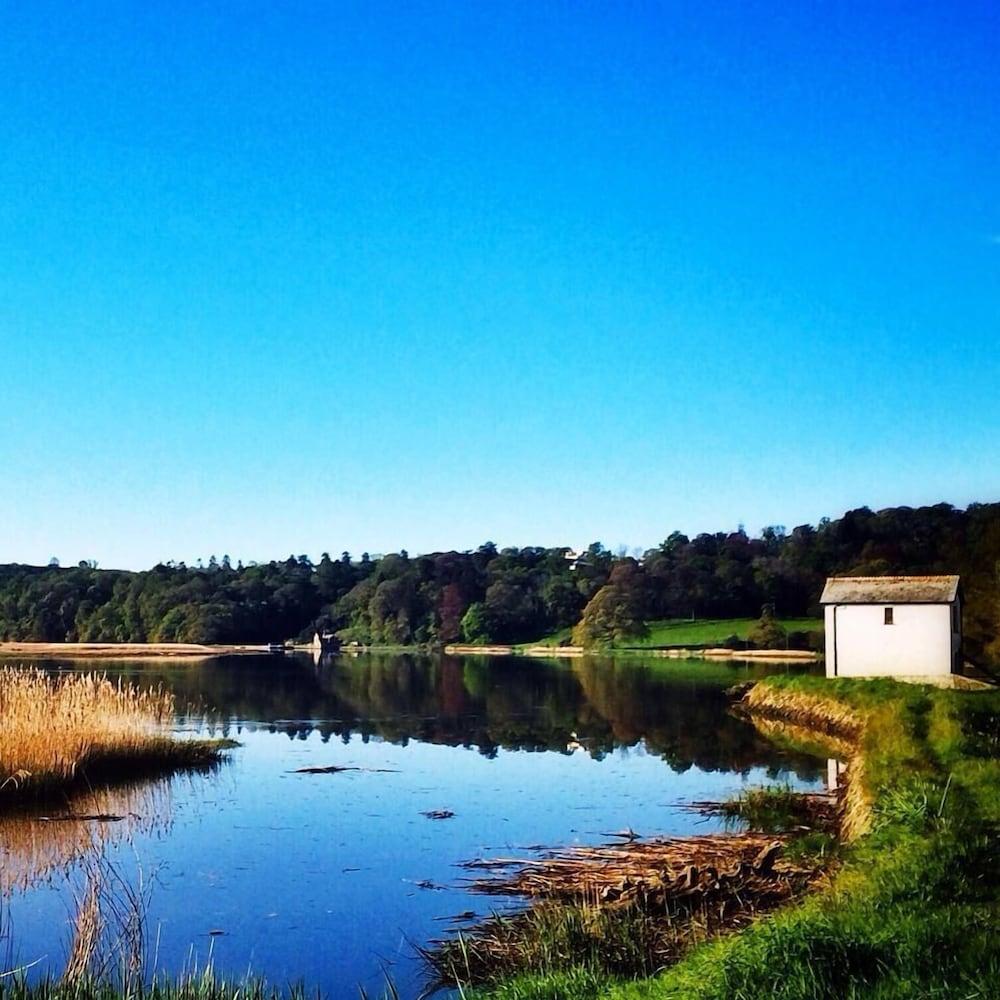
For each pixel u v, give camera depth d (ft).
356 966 50.90
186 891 63.72
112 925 57.06
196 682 246.27
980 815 53.31
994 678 179.32
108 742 104.12
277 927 56.90
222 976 46.62
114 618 494.18
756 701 174.60
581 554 586.45
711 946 39.55
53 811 87.30
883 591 175.11
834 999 31.48
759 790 89.86
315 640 491.31
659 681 248.11
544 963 46.03
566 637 472.03
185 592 504.43
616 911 51.03
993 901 40.06
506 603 507.71
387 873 67.26
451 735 142.20
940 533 427.33
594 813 85.51
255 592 529.45
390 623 526.57
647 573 487.61
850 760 102.63
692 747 127.85
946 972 32.24
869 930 36.19
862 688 147.64
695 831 77.61
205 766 111.14
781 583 458.09
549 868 65.00
